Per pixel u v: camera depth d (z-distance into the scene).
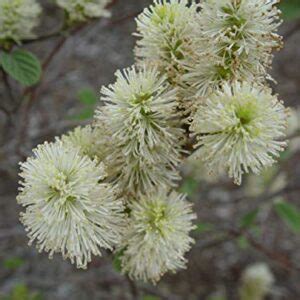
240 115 0.14
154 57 0.16
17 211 0.42
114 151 0.16
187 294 0.42
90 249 0.15
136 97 0.15
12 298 0.32
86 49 0.51
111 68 0.51
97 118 0.16
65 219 0.15
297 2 0.27
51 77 0.38
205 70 0.15
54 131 0.33
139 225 0.16
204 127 0.14
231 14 0.15
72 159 0.15
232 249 0.45
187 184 0.29
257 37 0.15
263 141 0.14
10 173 0.35
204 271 0.43
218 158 0.15
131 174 0.16
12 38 0.22
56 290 0.39
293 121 0.30
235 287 0.43
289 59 0.56
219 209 0.43
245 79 0.15
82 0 0.22
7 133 0.33
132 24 0.53
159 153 0.16
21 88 0.34
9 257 0.39
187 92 0.16
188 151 0.16
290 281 0.43
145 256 0.17
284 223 0.46
